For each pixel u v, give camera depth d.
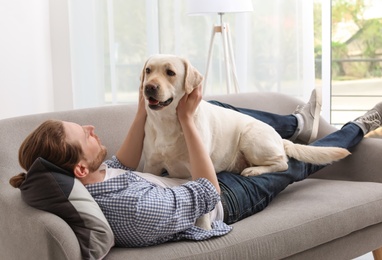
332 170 2.57
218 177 2.08
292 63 4.29
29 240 1.53
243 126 2.27
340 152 2.22
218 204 1.92
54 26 4.46
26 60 3.94
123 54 4.52
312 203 2.09
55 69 4.50
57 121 1.63
